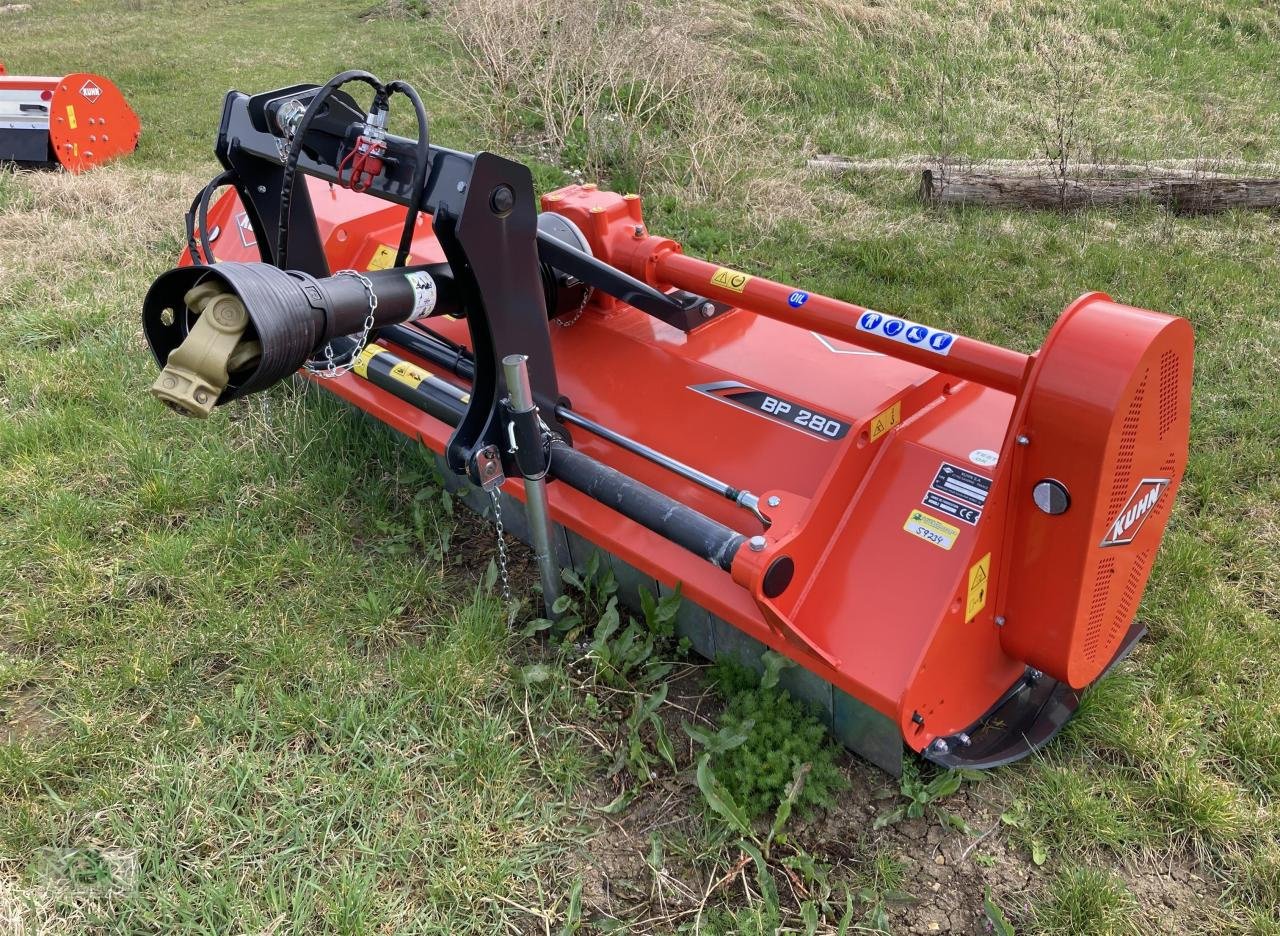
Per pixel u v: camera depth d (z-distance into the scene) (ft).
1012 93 28.37
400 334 11.18
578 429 10.02
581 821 8.39
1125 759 8.77
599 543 9.46
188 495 11.98
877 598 7.86
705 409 9.57
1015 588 8.05
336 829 8.25
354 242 12.78
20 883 7.82
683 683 9.61
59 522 11.55
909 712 7.60
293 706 9.14
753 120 25.43
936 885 7.86
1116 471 7.21
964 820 8.31
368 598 10.44
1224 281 17.49
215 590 10.68
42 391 14.01
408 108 29.73
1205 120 26.73
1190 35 32.83
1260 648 9.81
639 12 28.53
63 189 21.45
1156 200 21.08
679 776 8.71
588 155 23.57
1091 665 8.48
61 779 8.68
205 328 6.55
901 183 22.35
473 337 8.60
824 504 7.95
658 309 9.93
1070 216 20.89
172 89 33.60
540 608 10.49
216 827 8.23
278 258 8.78
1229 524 11.66
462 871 7.86
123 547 11.33
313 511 11.79
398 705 9.20
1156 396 7.32
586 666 9.77
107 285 17.25
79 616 10.43
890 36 31.35
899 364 9.48
